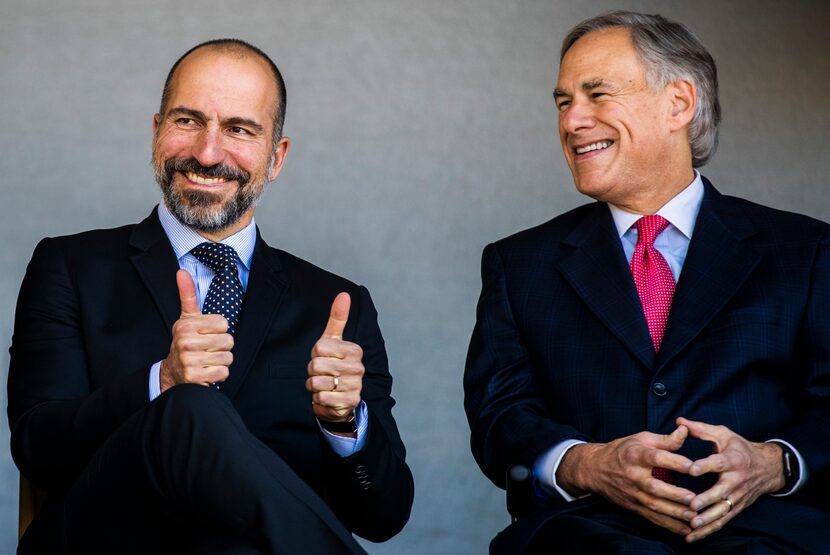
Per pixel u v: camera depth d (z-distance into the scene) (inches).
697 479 143.3
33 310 162.4
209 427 121.4
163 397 123.8
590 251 161.0
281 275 172.2
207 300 166.1
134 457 123.5
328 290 175.8
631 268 159.8
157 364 142.9
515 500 148.6
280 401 163.5
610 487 138.9
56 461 146.5
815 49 313.9
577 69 162.2
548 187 293.1
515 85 294.2
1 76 263.4
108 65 268.8
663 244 161.9
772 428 148.6
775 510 138.3
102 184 264.8
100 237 169.9
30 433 148.8
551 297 159.9
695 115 163.2
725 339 149.5
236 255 169.5
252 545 120.6
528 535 139.0
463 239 285.9
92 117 266.5
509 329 161.5
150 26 271.9
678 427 136.5
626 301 154.6
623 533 131.3
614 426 149.9
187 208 167.8
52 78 265.9
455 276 284.4
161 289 163.9
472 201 287.6
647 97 160.2
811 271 153.2
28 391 156.8
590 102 161.6
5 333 255.3
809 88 311.4
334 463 156.3
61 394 156.5
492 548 143.8
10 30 265.6
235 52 173.6
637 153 159.3
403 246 281.7
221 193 168.7
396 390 276.1
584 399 152.4
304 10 282.4
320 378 143.6
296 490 121.6
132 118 268.4
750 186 303.6
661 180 161.3
